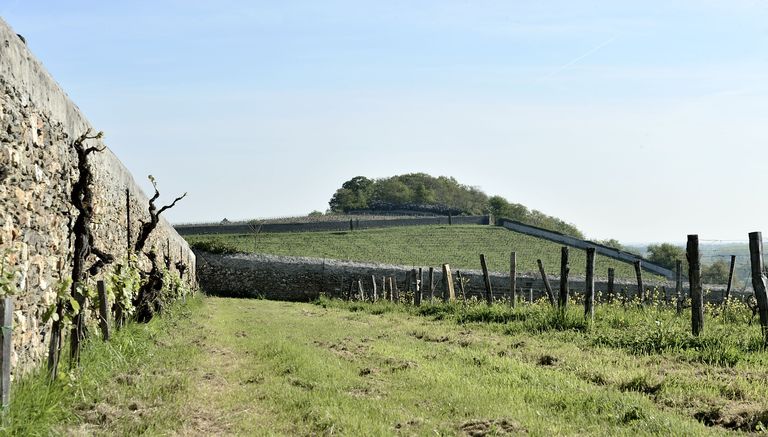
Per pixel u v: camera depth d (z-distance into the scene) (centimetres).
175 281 2395
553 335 1502
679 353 1202
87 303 1134
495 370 1102
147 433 724
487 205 14338
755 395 875
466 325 1811
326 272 4616
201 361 1180
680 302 1908
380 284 4509
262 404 873
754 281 1258
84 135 1123
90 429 736
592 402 841
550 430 725
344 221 8438
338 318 2312
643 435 708
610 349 1300
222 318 2256
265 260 4697
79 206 1101
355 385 984
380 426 742
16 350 829
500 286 4112
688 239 1348
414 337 1623
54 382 835
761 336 1263
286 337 1614
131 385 936
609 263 6788
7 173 814
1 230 796
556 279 4119
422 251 6994
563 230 12450
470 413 811
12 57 848
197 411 834
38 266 939
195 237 7219
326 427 754
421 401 880
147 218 2041
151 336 1402
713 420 777
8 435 638
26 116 899
